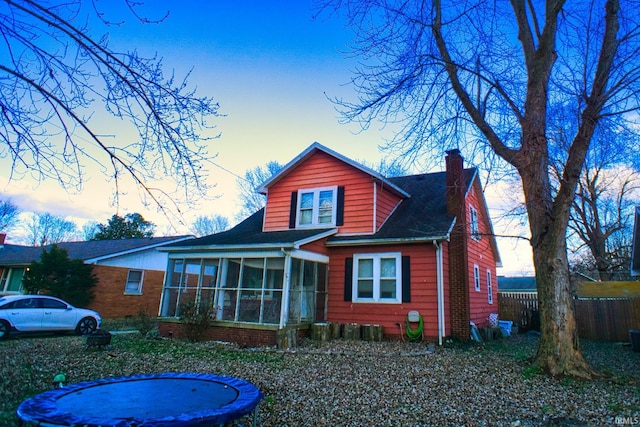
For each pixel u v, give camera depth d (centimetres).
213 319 1206
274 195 1579
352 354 950
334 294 1341
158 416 333
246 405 373
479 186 1645
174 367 802
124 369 780
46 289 1766
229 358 905
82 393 413
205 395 413
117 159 466
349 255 1349
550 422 478
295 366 814
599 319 1542
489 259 1830
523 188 832
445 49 873
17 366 788
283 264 1330
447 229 1213
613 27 740
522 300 1869
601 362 933
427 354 962
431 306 1181
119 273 2031
